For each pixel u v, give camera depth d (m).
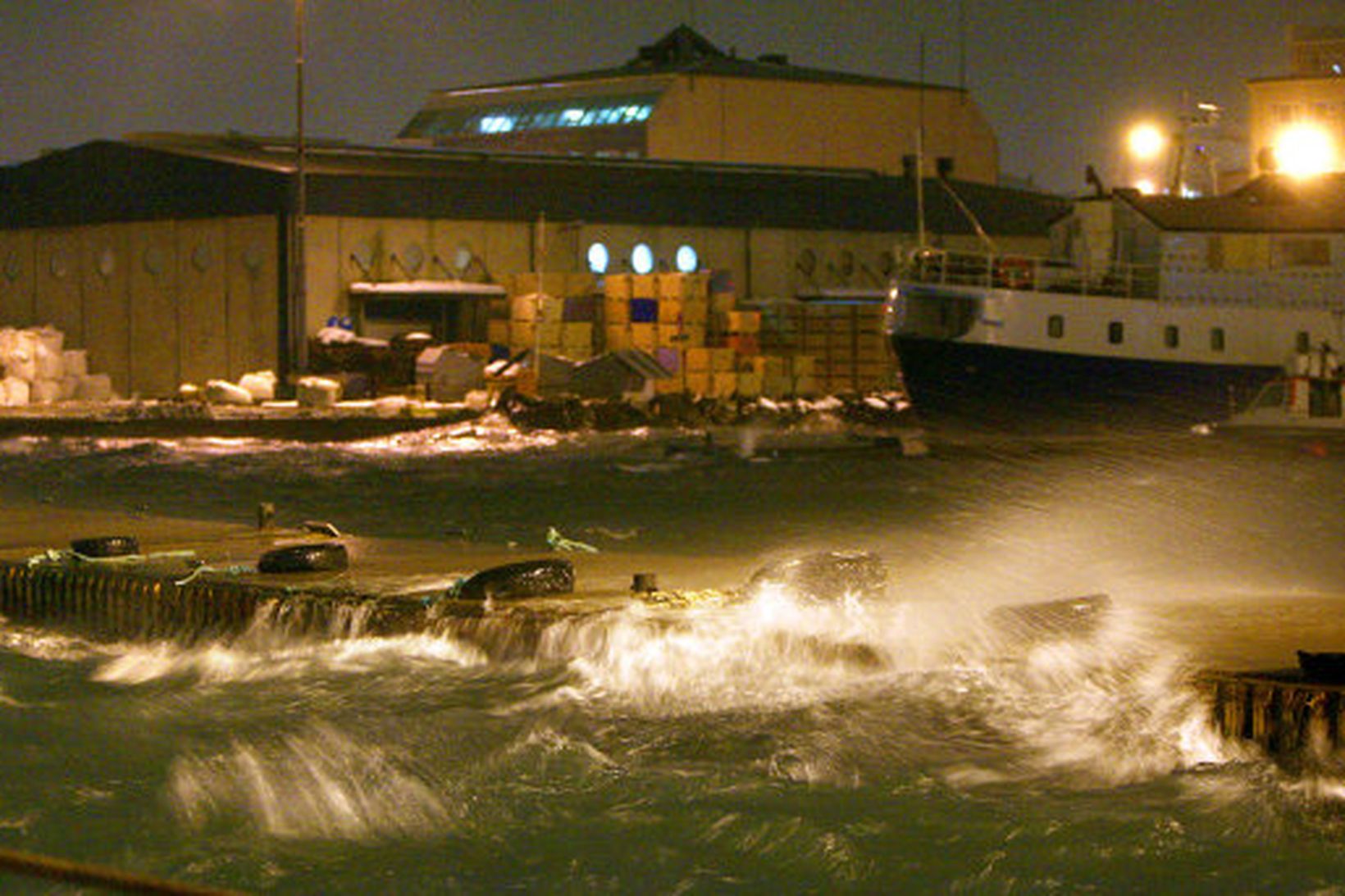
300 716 20.89
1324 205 65.81
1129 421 65.19
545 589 24.39
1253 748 18.27
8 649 25.00
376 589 25.03
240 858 16.73
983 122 131.88
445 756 19.31
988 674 20.30
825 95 127.50
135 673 23.27
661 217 91.44
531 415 71.94
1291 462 61.88
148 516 34.62
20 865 8.56
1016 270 66.06
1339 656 18.45
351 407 74.25
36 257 92.88
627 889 15.93
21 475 54.16
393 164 87.00
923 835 16.92
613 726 20.14
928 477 57.56
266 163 83.19
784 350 85.94
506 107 138.50
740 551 37.66
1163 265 65.12
